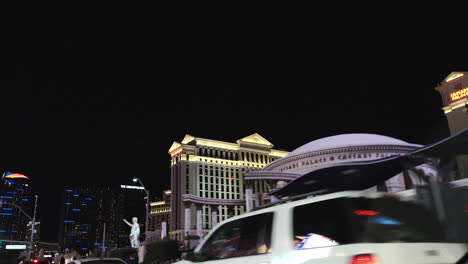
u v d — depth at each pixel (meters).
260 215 5.15
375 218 3.98
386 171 26.59
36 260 27.48
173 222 143.38
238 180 155.25
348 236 3.90
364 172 26.56
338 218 4.11
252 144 162.50
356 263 3.62
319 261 3.97
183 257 6.16
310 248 4.17
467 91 65.06
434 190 13.88
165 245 31.59
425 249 3.80
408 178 26.33
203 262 5.56
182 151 148.50
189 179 145.50
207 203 77.00
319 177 28.08
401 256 3.61
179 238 134.50
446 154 22.55
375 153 68.75
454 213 13.17
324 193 4.86
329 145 73.00
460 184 14.16
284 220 4.68
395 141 73.69
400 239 3.81
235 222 5.52
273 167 81.88
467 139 20.73
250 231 5.13
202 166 150.12
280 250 4.48
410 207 4.33
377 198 4.25
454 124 65.94
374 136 76.62
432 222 4.31
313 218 4.38
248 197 63.38
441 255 3.86
